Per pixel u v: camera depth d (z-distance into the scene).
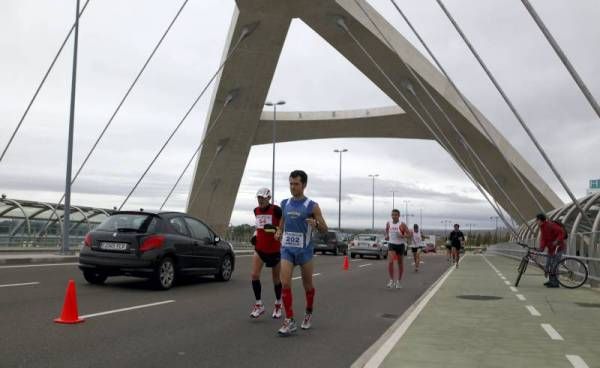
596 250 14.34
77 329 7.14
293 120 49.41
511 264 27.20
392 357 5.78
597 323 8.10
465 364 5.50
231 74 38.66
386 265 24.97
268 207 8.38
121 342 6.53
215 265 13.58
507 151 40.66
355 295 12.31
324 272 19.48
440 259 35.88
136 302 9.73
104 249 11.47
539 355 5.93
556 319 8.45
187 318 8.37
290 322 7.30
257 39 35.50
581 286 13.77
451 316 8.70
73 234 33.22
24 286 11.08
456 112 37.41
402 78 36.38
